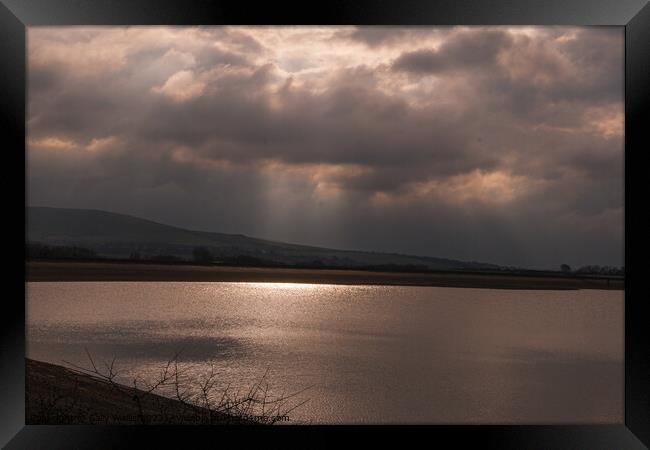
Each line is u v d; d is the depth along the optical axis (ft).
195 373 68.39
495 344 117.91
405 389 79.00
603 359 105.91
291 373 78.43
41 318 122.01
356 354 97.76
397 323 142.82
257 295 206.80
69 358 75.00
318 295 220.23
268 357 87.61
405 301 205.67
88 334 99.60
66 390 23.71
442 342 116.88
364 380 80.74
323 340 109.19
